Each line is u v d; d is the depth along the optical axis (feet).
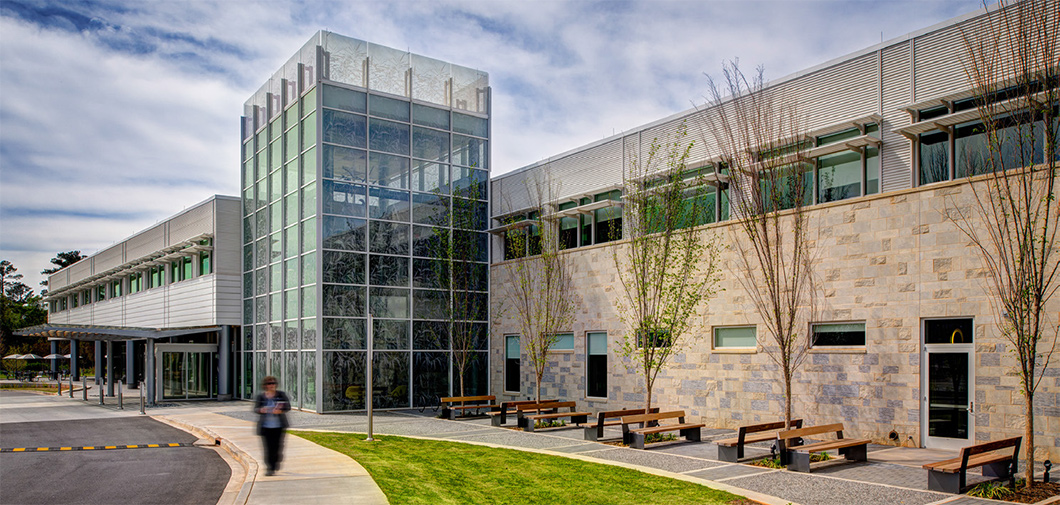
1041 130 47.34
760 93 58.18
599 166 83.20
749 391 62.75
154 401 95.71
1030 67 40.60
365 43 89.51
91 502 35.45
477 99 98.43
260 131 99.71
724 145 64.08
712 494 37.01
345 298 84.79
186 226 116.06
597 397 77.56
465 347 88.79
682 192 66.13
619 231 79.30
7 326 251.80
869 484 39.83
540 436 62.03
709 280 66.74
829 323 57.72
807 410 58.44
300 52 90.07
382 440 57.26
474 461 46.80
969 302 49.24
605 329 76.48
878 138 57.98
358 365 84.99
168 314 119.55
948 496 36.63
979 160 51.55
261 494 35.17
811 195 62.90
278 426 40.70
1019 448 42.50
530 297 85.35
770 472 43.83
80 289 178.81
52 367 204.44
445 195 93.76
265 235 96.53
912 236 52.65
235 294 103.55
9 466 46.55
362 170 87.56
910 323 52.47
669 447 55.21
